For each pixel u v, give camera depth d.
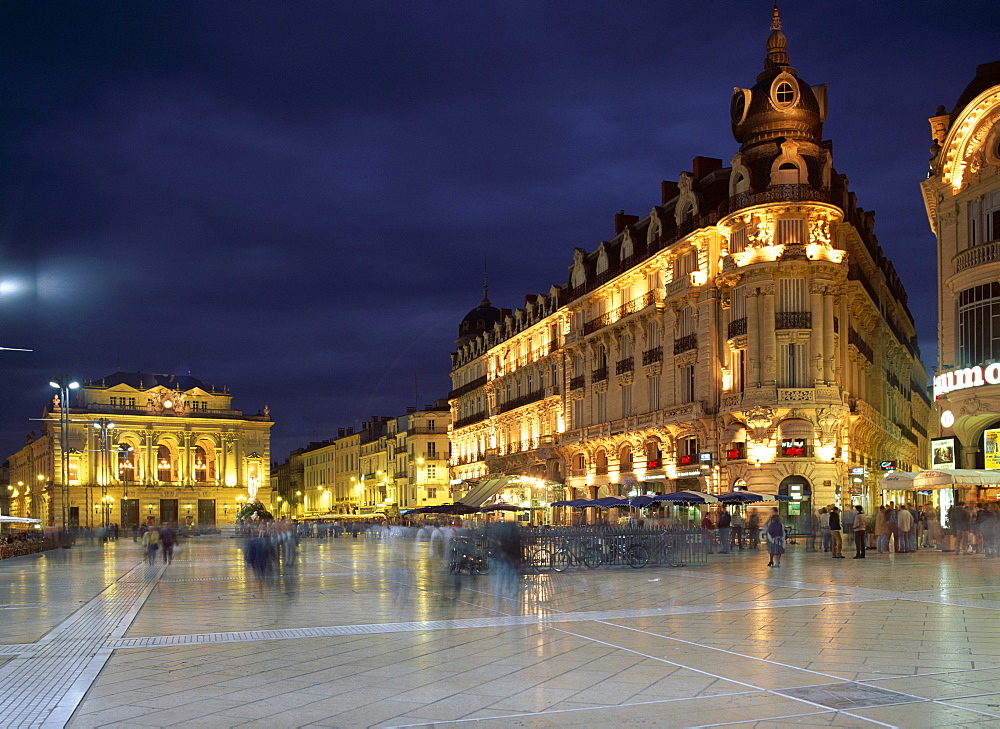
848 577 23.98
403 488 116.06
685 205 52.59
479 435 89.44
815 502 44.75
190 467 124.50
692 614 16.86
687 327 51.88
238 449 127.75
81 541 74.56
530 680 10.95
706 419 48.53
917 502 52.75
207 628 16.05
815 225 46.22
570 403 66.44
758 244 46.53
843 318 48.28
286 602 20.45
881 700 9.66
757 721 8.85
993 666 11.45
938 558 31.38
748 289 46.66
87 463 118.69
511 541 27.55
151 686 10.90
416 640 14.21
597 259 65.00
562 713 9.30
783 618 16.02
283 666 12.12
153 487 120.88
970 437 35.94
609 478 60.09
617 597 20.30
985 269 34.22
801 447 44.97
